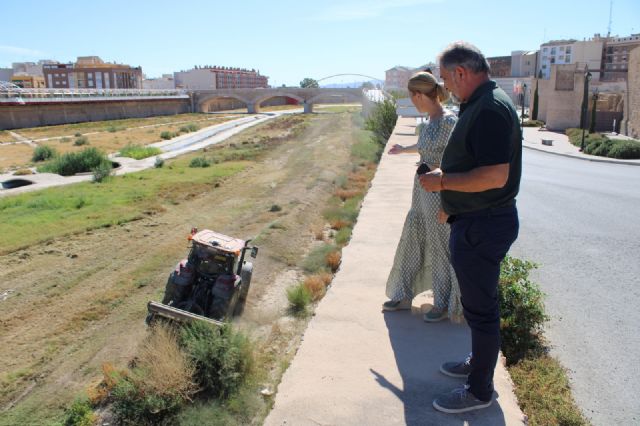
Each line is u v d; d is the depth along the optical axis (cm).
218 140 5456
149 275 1162
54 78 13812
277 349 682
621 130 4984
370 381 323
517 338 509
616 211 1321
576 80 5562
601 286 740
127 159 3809
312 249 1258
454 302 390
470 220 267
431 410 292
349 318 413
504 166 241
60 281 1124
